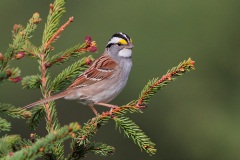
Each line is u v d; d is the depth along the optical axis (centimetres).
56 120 584
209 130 1958
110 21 2141
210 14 2125
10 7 2181
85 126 559
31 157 437
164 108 2033
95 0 2206
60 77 611
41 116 603
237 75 2116
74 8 2202
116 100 2034
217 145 1927
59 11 605
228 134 1945
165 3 2112
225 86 2100
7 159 435
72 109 1781
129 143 1823
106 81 743
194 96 2062
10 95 1927
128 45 770
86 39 605
